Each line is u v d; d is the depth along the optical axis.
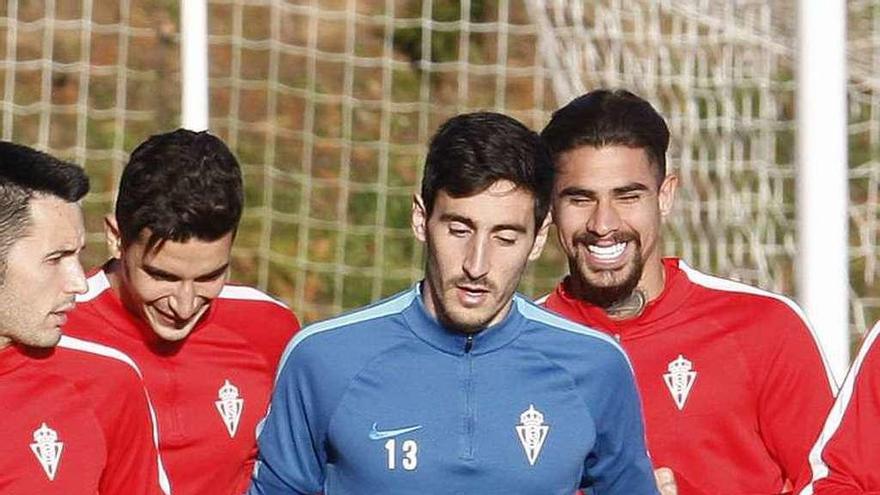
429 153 13.17
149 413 14.91
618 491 14.20
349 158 33.75
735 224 27.06
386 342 13.63
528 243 12.99
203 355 16.59
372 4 35.41
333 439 13.59
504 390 13.57
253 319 17.00
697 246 27.14
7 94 32.81
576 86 29.12
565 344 13.73
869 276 28.33
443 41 34.12
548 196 13.15
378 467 13.47
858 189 28.59
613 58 28.53
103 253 31.58
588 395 13.68
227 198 14.77
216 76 34.28
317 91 34.72
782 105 27.03
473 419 13.49
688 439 15.95
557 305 16.48
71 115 33.66
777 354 16.00
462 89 32.34
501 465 13.48
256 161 33.59
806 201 19.00
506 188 12.72
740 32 27.25
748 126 27.14
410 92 34.34
